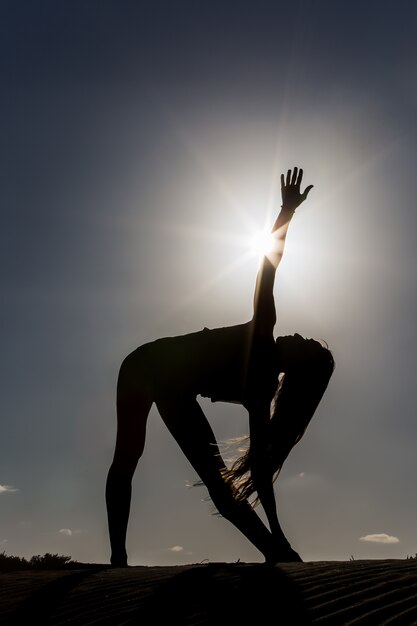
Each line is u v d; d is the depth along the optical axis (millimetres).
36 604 4664
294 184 7035
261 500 6566
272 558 6375
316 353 6844
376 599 4242
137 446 7312
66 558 9672
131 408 7277
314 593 4418
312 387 6805
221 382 6965
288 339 6938
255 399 6703
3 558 9578
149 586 4910
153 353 7188
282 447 6707
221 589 4641
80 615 4336
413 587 4469
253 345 6781
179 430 6887
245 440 6848
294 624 3896
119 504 7203
